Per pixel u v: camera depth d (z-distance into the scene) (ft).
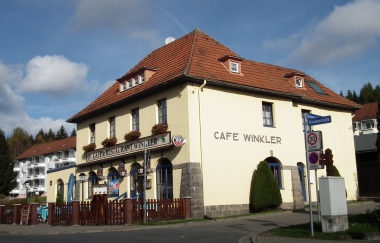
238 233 45.32
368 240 36.40
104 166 85.81
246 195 70.69
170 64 76.38
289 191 77.20
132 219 58.34
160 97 72.84
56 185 105.60
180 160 66.69
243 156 71.61
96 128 90.89
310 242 35.86
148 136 74.08
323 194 39.70
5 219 76.43
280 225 51.47
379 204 79.20
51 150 269.23
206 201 65.46
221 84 69.67
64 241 41.86
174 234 45.42
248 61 89.56
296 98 82.28
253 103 75.10
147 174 72.49
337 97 96.22
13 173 196.24
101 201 61.05
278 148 77.36
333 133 91.86
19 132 410.52
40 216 70.90
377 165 101.60
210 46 79.20
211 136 68.18
